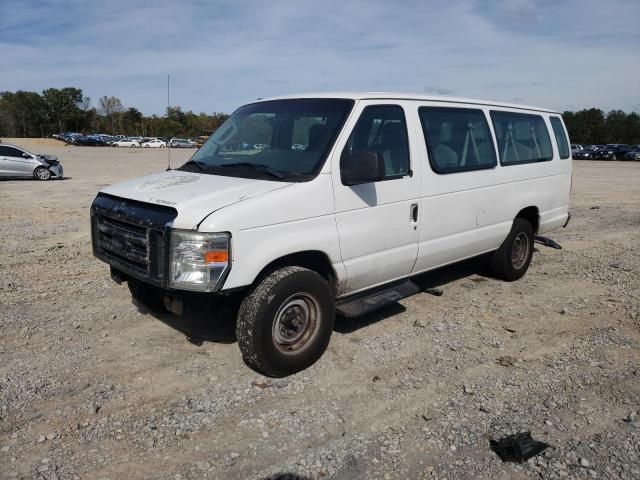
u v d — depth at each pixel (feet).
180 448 11.26
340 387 13.84
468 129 19.54
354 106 15.60
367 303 15.96
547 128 24.16
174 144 220.64
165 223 12.85
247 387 13.75
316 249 14.38
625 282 23.34
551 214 24.43
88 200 49.08
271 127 16.63
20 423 12.01
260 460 10.92
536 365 15.28
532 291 22.00
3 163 68.33
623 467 10.77
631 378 14.49
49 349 15.75
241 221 12.80
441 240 18.43
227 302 14.11
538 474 10.57
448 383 14.15
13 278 22.66
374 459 10.99
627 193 60.29
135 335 16.84
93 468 10.57
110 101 365.40
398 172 16.61
